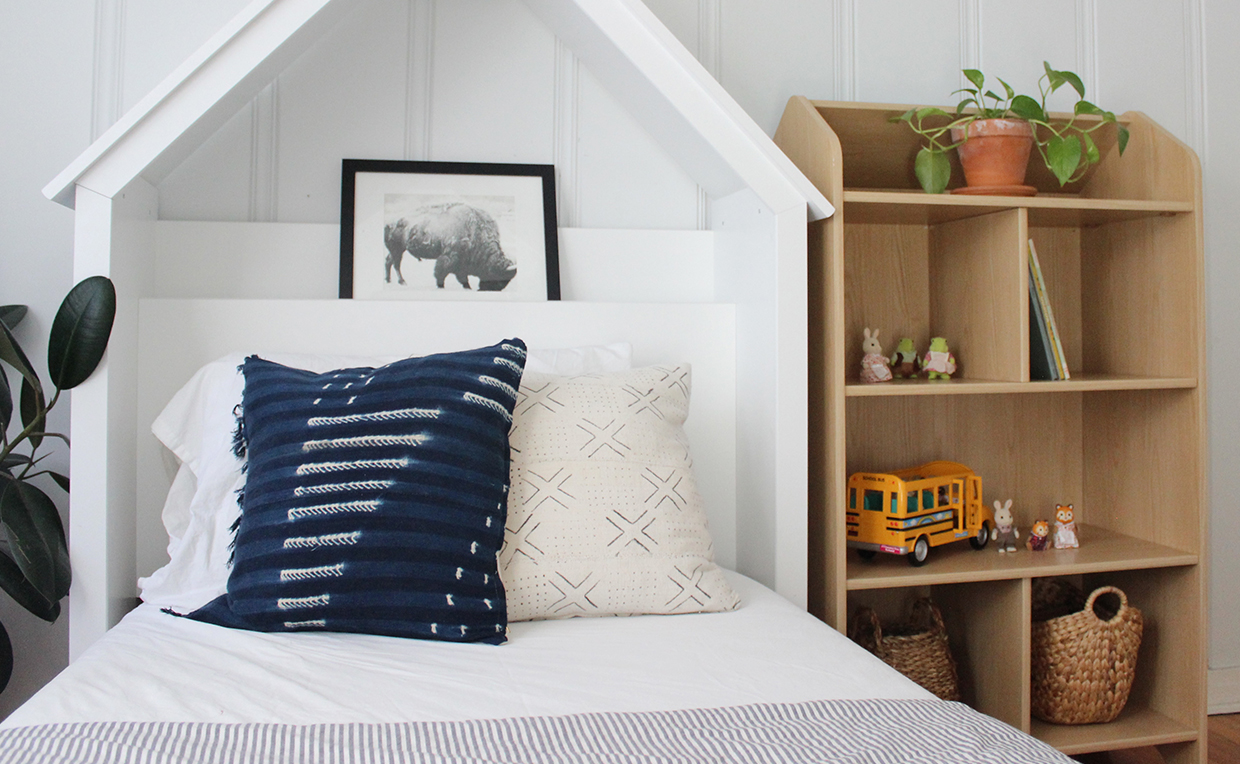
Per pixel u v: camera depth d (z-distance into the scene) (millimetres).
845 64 2096
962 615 2010
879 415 2086
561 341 1779
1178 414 1930
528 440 1349
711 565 1356
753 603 1384
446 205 1845
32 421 1620
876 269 2092
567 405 1395
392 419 1228
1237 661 2244
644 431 1396
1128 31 2213
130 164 1473
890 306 2102
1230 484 2246
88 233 1461
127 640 1128
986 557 1900
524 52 1926
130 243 1579
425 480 1193
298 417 1245
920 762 769
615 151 1968
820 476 1798
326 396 1263
